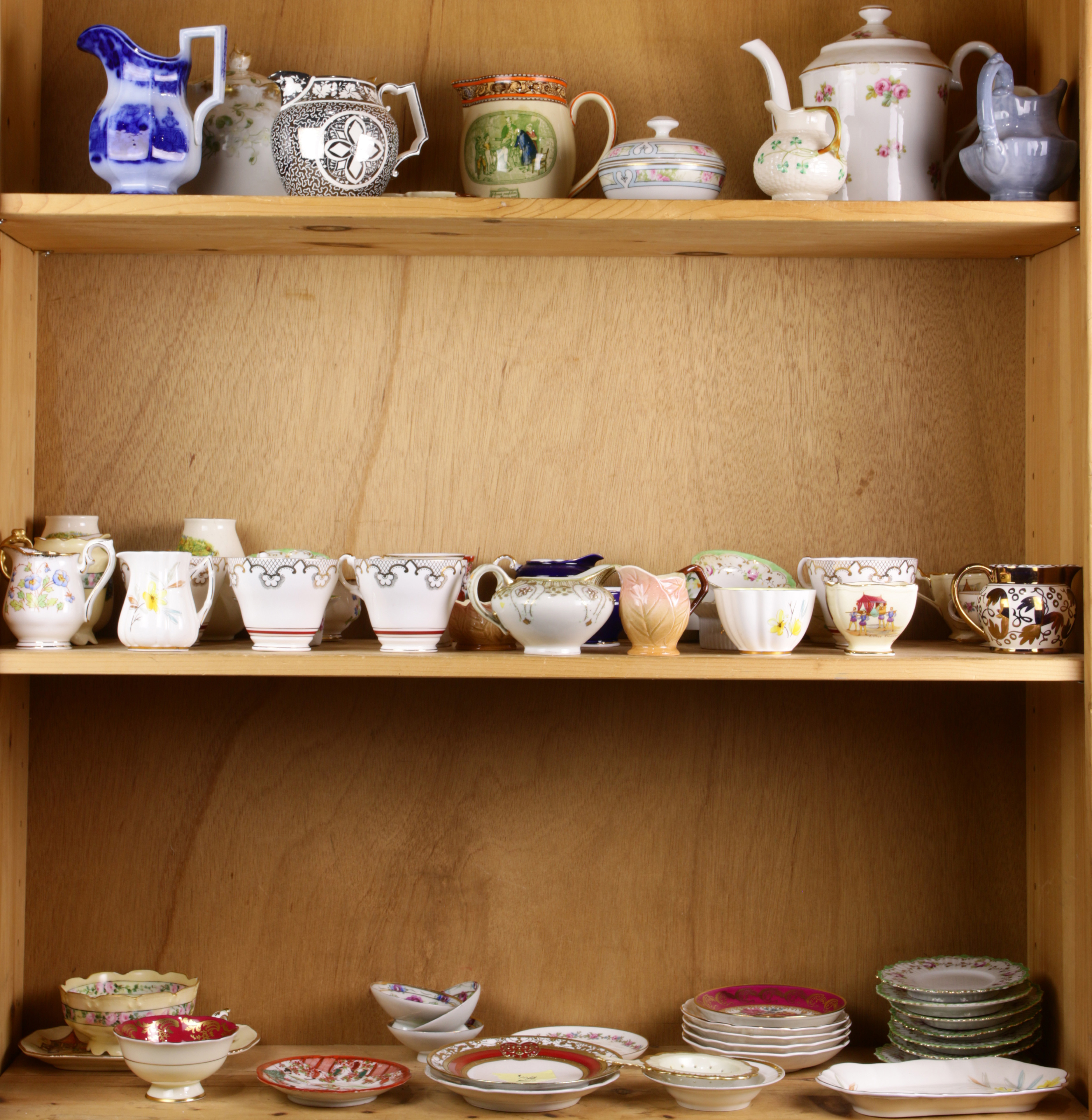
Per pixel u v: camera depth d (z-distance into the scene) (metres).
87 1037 1.31
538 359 1.47
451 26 1.48
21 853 1.42
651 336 1.47
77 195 1.23
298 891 1.45
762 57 1.31
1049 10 1.41
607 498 1.47
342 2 1.48
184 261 1.46
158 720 1.46
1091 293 1.21
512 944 1.45
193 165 1.28
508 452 1.47
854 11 1.48
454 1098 1.25
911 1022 1.31
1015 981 1.33
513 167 1.33
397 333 1.47
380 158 1.28
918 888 1.46
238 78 1.41
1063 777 1.34
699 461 1.47
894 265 1.47
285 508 1.47
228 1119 1.19
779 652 1.23
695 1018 1.34
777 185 1.27
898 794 1.47
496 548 1.47
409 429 1.47
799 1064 1.31
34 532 1.45
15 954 1.40
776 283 1.47
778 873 1.46
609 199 1.31
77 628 1.26
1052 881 1.37
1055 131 1.27
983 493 1.47
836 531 1.47
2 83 1.31
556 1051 1.29
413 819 1.46
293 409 1.47
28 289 1.42
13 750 1.39
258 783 1.46
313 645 1.34
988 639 1.27
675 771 1.46
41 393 1.46
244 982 1.45
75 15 1.47
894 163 1.33
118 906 1.45
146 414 1.46
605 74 1.48
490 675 1.19
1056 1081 1.21
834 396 1.47
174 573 1.24
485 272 1.47
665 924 1.45
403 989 1.40
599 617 1.22
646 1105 1.24
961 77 1.48
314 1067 1.31
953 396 1.47
